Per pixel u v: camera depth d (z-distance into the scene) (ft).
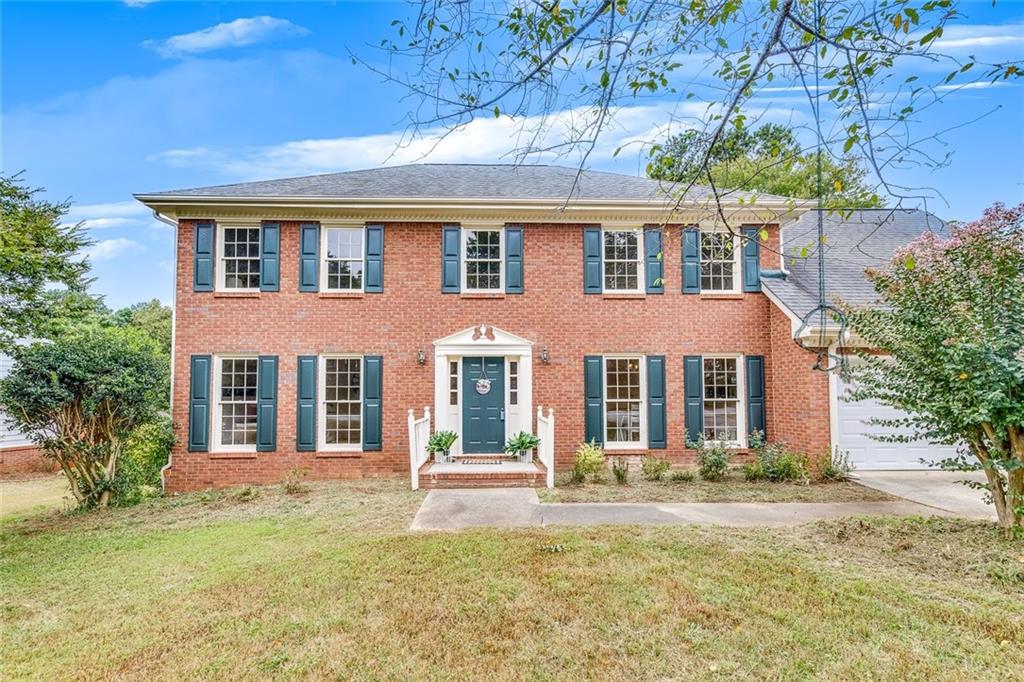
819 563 17.71
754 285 38.09
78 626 14.46
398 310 37.01
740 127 12.71
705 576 16.62
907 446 33.86
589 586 15.92
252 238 37.19
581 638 13.09
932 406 20.02
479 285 37.91
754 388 37.55
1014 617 13.73
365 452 36.14
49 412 29.68
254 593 16.11
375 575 17.16
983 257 20.11
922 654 12.18
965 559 17.26
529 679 11.55
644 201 36.45
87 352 30.63
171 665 12.39
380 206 36.24
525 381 36.99
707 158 12.62
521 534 21.16
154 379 32.55
